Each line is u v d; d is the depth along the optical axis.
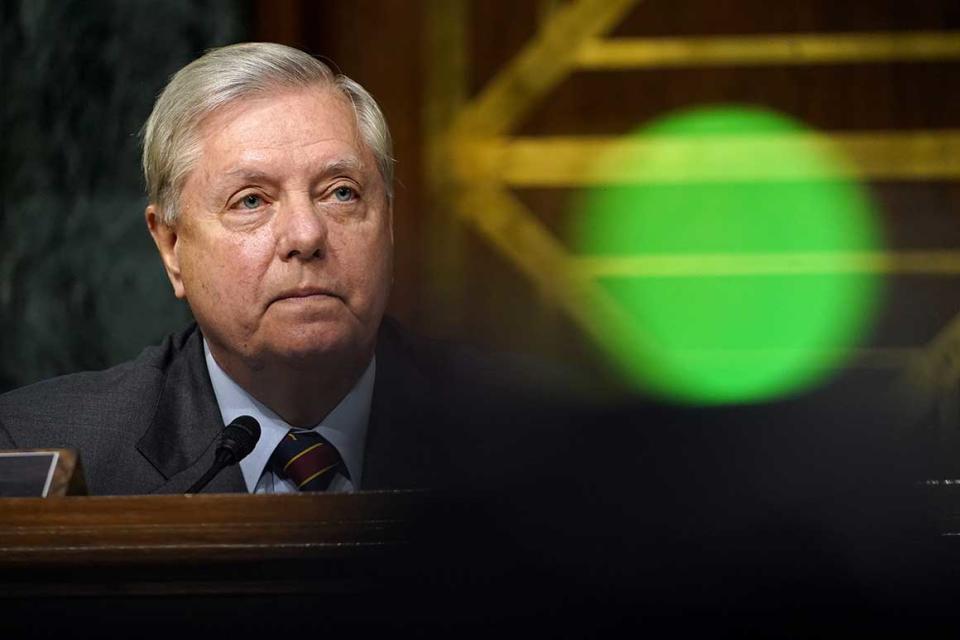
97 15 13.72
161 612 4.98
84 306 13.55
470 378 8.72
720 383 15.73
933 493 5.05
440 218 16.08
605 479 5.32
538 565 4.90
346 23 16.02
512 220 16.05
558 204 16.06
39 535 5.09
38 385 8.30
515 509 5.02
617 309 15.89
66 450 6.07
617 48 16.11
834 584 4.83
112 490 7.66
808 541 4.88
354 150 7.62
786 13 15.94
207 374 8.10
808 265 15.77
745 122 15.94
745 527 4.93
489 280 16.00
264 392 7.78
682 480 5.27
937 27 15.80
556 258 15.99
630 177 16.03
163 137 7.79
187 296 7.88
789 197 15.86
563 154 16.08
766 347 15.75
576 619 4.84
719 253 15.88
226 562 4.95
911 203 15.73
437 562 4.93
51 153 13.64
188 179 7.65
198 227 7.59
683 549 4.87
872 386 15.52
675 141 15.99
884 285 15.69
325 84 7.77
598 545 4.89
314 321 7.41
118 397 8.05
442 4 16.11
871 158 15.79
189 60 13.81
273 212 7.51
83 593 4.99
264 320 7.45
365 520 5.12
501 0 16.17
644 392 15.73
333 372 7.65
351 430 7.96
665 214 15.95
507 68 16.16
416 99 16.11
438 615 4.90
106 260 13.59
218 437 7.84
